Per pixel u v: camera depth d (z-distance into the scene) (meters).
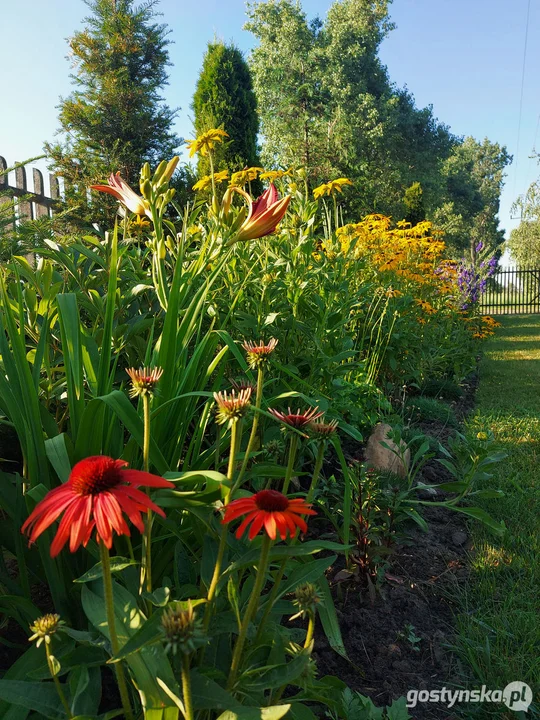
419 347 5.49
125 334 2.20
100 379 1.51
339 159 13.61
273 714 0.95
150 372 1.27
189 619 0.81
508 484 3.17
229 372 2.74
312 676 1.12
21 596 1.47
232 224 1.80
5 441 2.15
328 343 3.12
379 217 5.71
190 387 1.71
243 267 2.90
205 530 1.54
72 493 0.83
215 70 11.03
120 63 11.33
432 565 2.38
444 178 29.86
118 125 10.89
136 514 0.80
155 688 1.02
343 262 3.59
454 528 2.73
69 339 1.48
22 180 6.67
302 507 0.96
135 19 11.41
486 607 2.06
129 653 0.94
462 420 4.75
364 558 2.15
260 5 26.52
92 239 2.50
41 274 2.12
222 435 1.90
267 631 1.35
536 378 6.65
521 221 22.02
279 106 23.48
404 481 3.01
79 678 1.14
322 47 26.75
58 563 1.47
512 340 11.19
